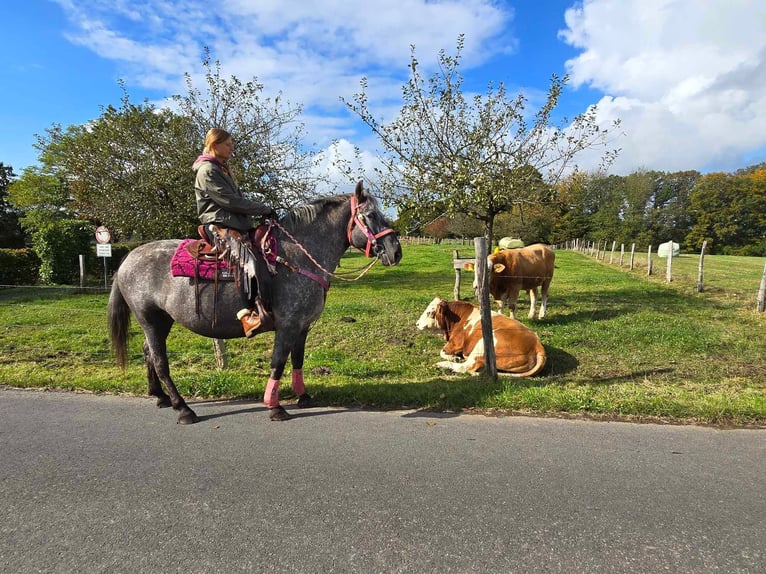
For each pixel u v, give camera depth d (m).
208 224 4.27
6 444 3.83
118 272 4.72
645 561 2.36
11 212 42.88
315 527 2.64
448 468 3.36
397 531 2.60
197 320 4.41
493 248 10.20
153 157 15.67
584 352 7.13
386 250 4.46
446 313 6.90
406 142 9.73
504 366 6.07
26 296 13.86
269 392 4.42
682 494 3.01
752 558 2.38
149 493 3.04
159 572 2.29
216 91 15.82
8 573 2.28
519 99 9.23
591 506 2.86
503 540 2.52
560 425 4.21
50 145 29.47
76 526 2.68
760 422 4.25
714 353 6.95
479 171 9.12
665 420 4.34
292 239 4.45
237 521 2.71
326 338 8.34
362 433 4.04
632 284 15.08
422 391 5.01
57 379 5.57
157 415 4.55
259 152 16.39
